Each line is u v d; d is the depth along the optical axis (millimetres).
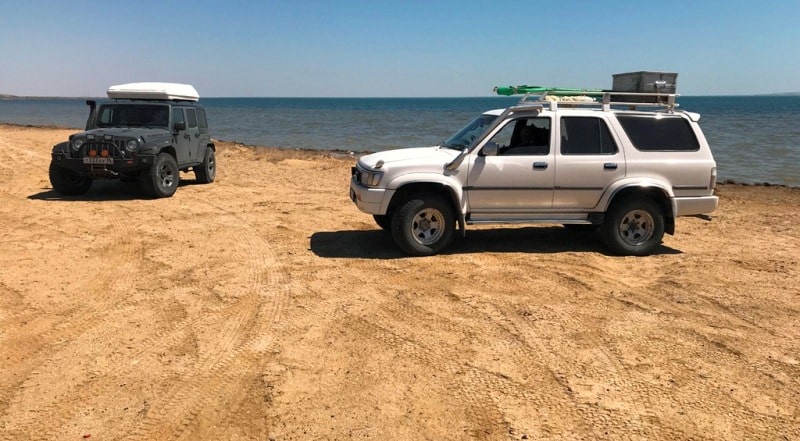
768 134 35375
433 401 3775
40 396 3807
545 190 7105
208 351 4477
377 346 4594
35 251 7195
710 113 83312
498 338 4766
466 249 7629
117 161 10531
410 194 7055
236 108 129625
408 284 6121
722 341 4766
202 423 3520
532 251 7570
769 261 7234
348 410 3664
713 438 3404
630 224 7426
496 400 3793
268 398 3801
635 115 7336
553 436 3400
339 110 110688
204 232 8383
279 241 7906
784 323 5180
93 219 9148
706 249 7895
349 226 8922
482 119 7809
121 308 5348
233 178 14359
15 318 5074
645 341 4742
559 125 7156
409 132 40719
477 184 6992
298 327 4961
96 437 3365
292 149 23719
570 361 4359
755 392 3945
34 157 17547
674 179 7297
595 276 6500
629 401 3801
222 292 5801
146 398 3797
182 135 12023
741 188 14508
